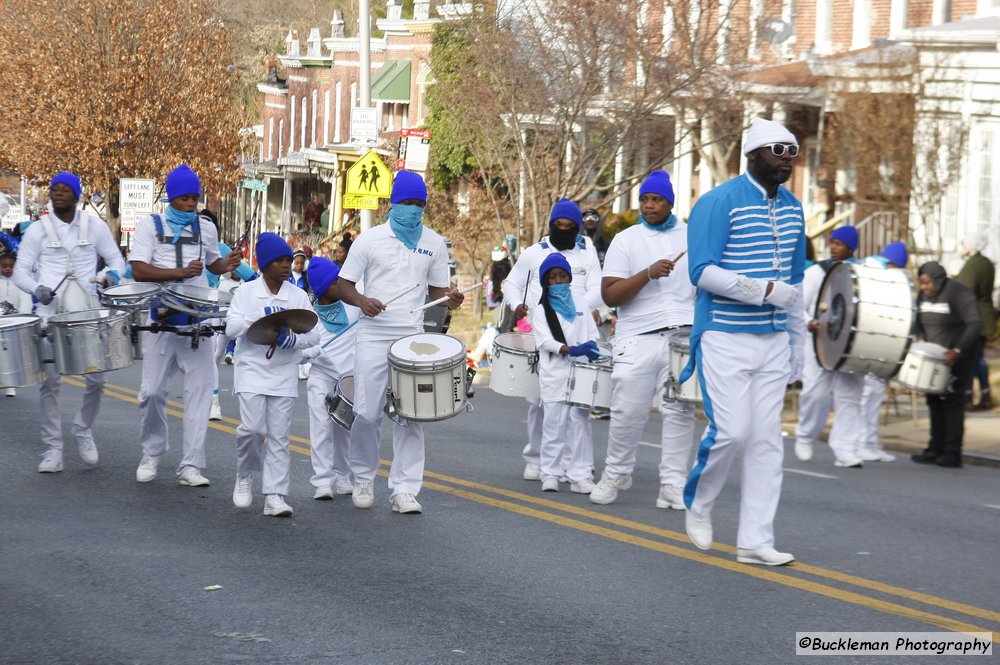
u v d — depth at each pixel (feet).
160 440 42.45
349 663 24.20
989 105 88.53
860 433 54.24
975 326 53.01
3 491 40.14
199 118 183.01
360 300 37.11
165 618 26.94
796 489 45.47
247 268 51.37
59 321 38.50
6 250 63.05
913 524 38.88
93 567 31.01
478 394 79.66
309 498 40.57
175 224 41.04
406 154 93.45
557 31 92.99
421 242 38.27
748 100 99.19
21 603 27.89
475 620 27.04
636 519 37.86
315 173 221.87
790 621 27.20
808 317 52.19
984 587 30.71
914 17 104.94
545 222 98.22
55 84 176.55
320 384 40.22
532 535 35.37
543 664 24.25
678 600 28.76
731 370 30.78
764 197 30.89
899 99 86.02
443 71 140.97
